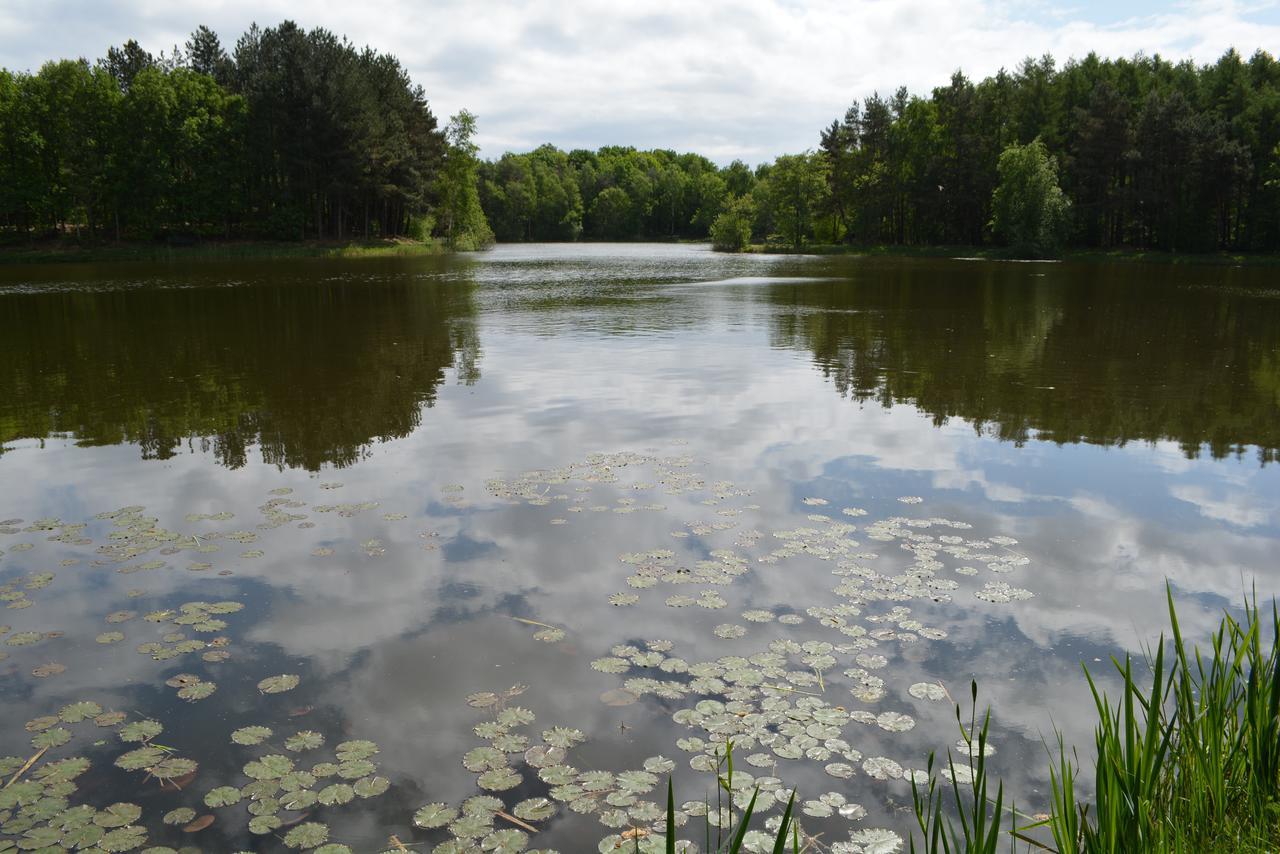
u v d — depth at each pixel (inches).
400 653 183.2
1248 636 116.3
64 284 1229.1
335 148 2219.5
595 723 158.2
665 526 252.5
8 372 506.6
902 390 442.6
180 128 2203.5
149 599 208.2
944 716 159.3
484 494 281.3
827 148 2984.7
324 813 135.3
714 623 195.2
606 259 2255.2
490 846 127.3
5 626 196.1
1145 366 510.9
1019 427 364.8
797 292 1098.7
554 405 411.8
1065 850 98.3
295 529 252.1
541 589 212.4
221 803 137.7
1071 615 197.2
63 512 267.9
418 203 2486.5
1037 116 2605.8
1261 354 556.1
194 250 2101.4
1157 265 1861.5
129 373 501.7
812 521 255.8
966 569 222.2
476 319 778.2
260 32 2581.2
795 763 146.6
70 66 2199.8
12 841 128.9
